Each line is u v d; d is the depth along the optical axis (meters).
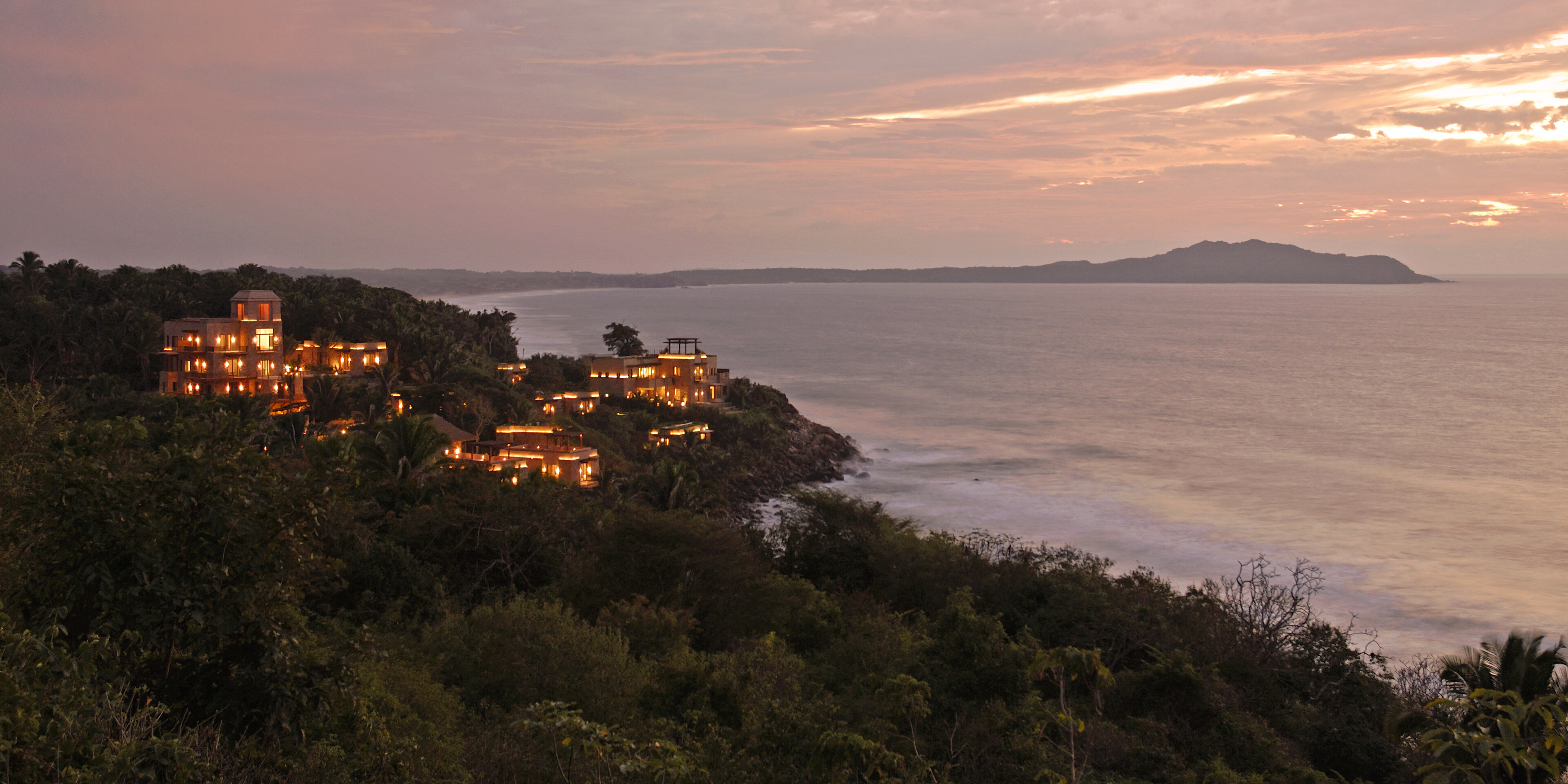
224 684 11.67
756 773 15.16
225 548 11.29
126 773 8.73
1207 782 19.73
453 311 150.38
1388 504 91.38
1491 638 23.89
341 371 103.31
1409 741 22.98
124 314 98.00
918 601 35.69
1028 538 78.69
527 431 84.31
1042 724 19.69
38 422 17.28
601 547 31.42
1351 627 32.16
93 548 10.84
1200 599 31.80
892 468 111.31
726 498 91.19
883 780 12.81
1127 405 165.25
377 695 15.00
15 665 8.73
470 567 32.44
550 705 11.48
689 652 22.38
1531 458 115.75
